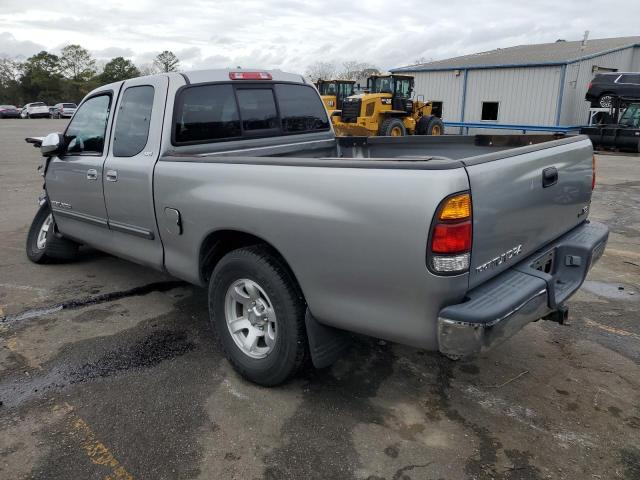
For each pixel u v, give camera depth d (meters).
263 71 4.38
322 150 4.87
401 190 2.32
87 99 4.44
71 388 3.23
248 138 4.21
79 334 3.96
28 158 16.05
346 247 2.53
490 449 2.67
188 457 2.62
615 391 3.19
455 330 2.31
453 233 2.24
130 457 2.62
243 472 2.52
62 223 5.04
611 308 4.45
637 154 18.88
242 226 2.99
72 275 5.27
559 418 2.93
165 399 3.11
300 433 2.80
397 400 3.10
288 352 2.99
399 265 2.38
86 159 4.31
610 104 20.47
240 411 2.99
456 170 2.26
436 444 2.71
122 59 91.31
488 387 3.24
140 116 3.83
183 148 3.74
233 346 3.31
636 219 7.84
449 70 29.16
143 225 3.83
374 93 19.62
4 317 4.26
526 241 2.85
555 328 4.06
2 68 88.06
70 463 2.58
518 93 26.41
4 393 3.18
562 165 3.12
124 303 4.55
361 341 3.82
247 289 3.18
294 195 2.72
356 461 2.59
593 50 26.91
